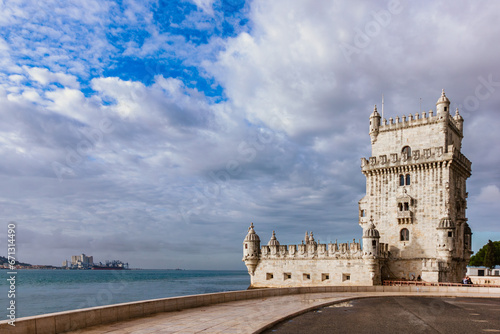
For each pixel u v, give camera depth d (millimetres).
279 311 29141
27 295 108875
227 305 32875
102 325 21891
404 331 22906
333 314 29766
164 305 27922
